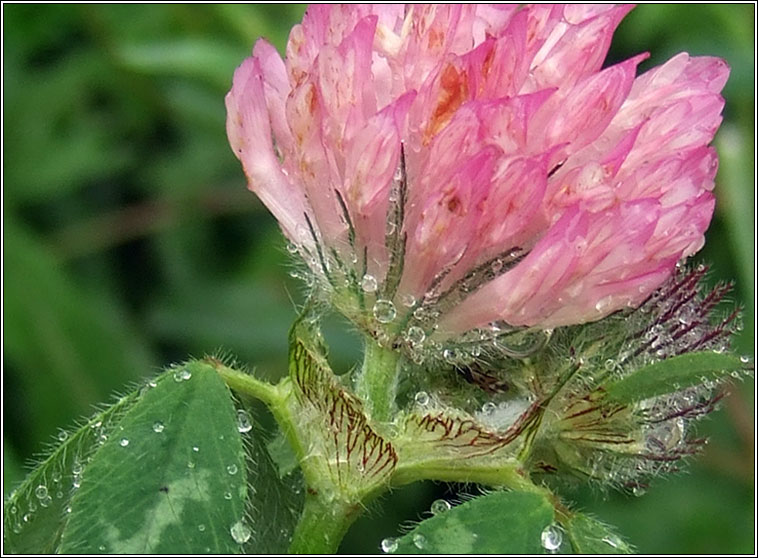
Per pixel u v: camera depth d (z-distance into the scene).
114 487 0.08
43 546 0.08
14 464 0.12
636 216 0.08
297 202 0.08
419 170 0.08
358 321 0.08
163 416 0.08
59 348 0.13
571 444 0.08
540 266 0.08
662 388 0.08
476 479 0.08
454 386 0.08
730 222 0.12
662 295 0.08
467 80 0.08
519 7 0.09
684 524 0.13
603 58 0.08
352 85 0.08
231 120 0.09
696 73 0.09
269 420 0.13
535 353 0.08
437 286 0.08
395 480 0.08
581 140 0.08
